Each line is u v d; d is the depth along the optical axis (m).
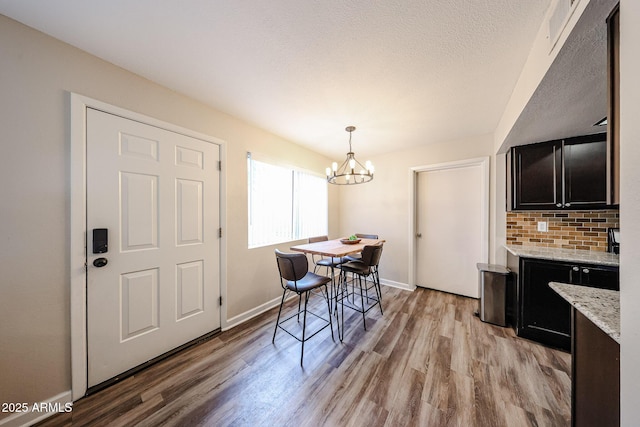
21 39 1.24
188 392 1.49
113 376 1.57
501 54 1.45
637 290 0.54
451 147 3.10
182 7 1.14
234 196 2.38
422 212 3.50
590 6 0.80
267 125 2.60
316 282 2.10
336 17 1.19
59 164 1.36
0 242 1.20
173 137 1.89
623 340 0.58
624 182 0.59
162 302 1.82
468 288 3.14
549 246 2.45
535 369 1.68
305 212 3.54
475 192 3.09
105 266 1.53
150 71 1.65
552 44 1.10
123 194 1.61
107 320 1.54
